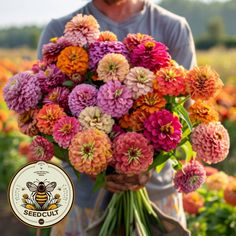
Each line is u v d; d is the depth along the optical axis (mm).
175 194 2781
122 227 2539
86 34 2385
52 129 2254
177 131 2213
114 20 2791
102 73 2268
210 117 2311
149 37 2410
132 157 2178
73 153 2152
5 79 7023
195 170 2416
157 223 2574
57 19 2875
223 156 2305
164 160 2342
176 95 2283
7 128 6781
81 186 2729
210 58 26031
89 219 2729
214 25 71688
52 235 2775
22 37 76875
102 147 2148
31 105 2359
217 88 2283
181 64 2814
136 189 2465
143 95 2258
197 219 3902
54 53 2445
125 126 2277
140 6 2818
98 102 2240
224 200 3885
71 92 2316
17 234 5914
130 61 2355
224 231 3955
